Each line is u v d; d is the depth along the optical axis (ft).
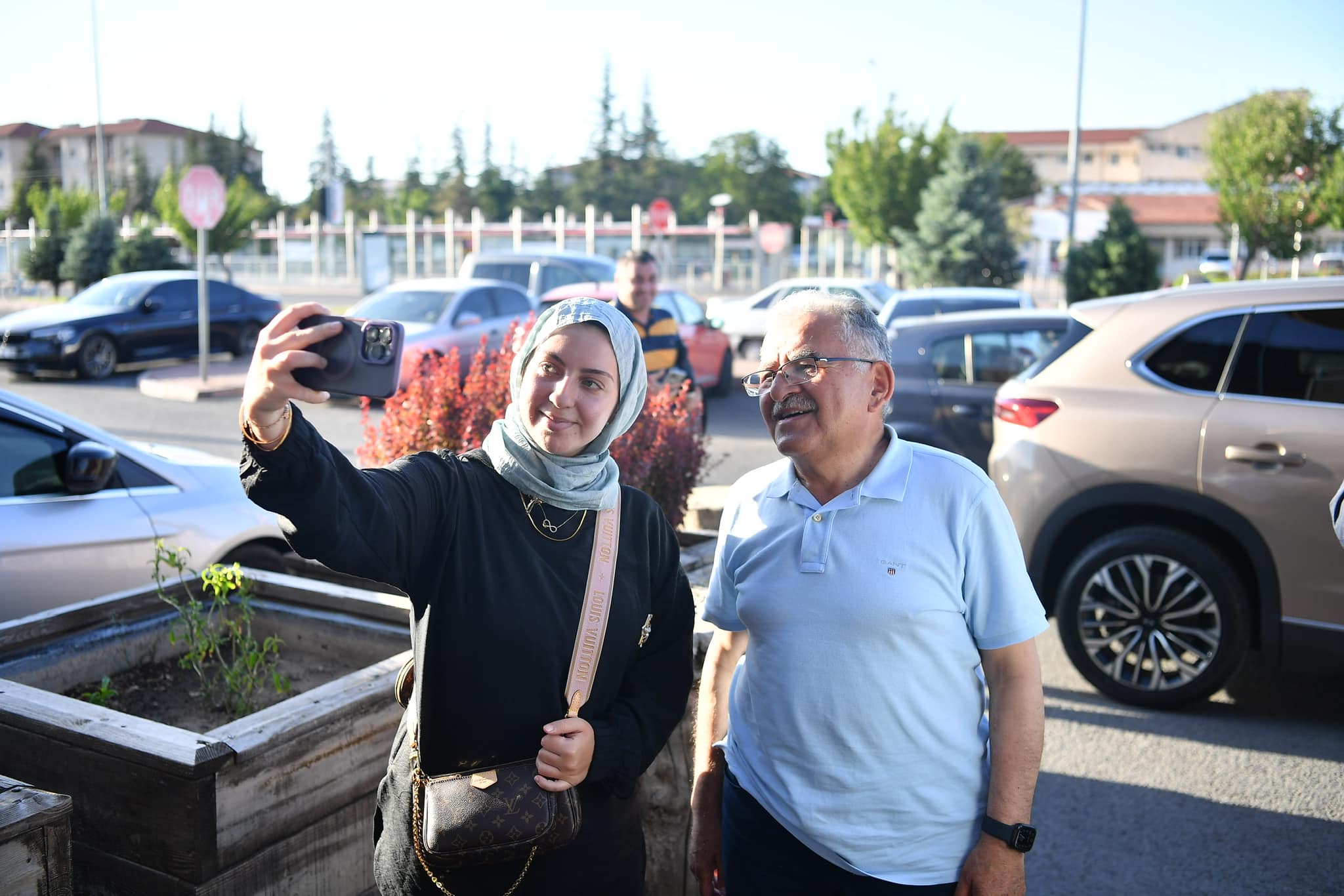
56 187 120.78
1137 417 15.61
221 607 12.19
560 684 6.55
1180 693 15.56
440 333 43.73
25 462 14.35
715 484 31.91
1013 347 23.98
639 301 18.29
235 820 8.36
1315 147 96.99
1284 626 14.65
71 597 14.33
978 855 6.61
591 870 6.82
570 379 6.53
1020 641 6.66
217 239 114.93
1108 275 76.23
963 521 6.64
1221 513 14.94
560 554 6.68
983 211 111.55
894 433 7.11
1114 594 15.88
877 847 6.68
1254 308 15.28
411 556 6.23
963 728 6.77
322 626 12.44
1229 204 101.09
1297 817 12.66
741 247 159.84
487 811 6.24
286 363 5.01
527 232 157.38
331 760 9.09
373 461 15.84
